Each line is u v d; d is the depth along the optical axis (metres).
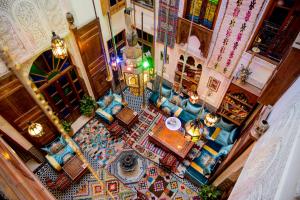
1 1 5.09
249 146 4.56
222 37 6.74
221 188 6.78
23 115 6.87
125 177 7.96
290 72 3.42
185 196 7.57
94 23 7.46
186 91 9.73
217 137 8.42
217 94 8.55
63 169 7.61
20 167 3.19
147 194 7.61
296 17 5.24
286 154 1.71
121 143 8.77
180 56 8.53
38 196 2.13
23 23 5.70
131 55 3.77
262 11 5.57
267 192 1.60
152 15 7.89
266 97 3.96
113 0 7.86
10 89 6.11
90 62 8.26
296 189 1.01
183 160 8.19
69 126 8.66
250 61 6.57
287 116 2.75
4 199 1.48
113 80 10.14
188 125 5.17
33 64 6.79
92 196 7.56
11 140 6.96
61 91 8.20
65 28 6.79
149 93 10.26
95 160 8.34
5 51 3.04
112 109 9.16
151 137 8.38
